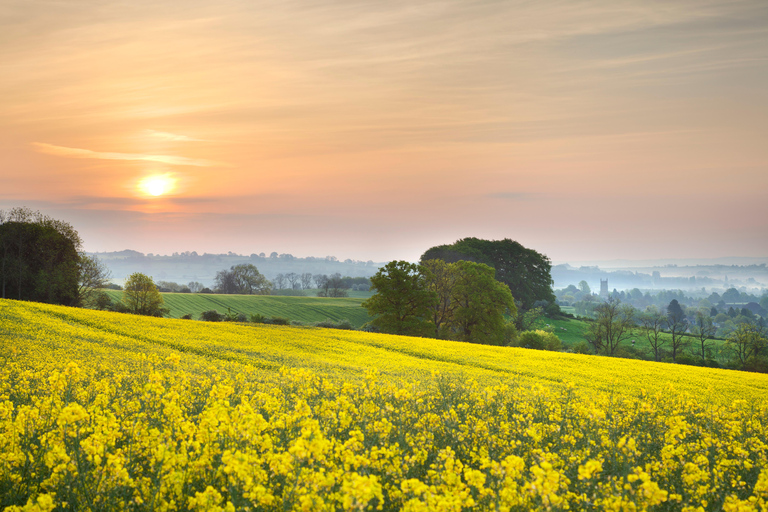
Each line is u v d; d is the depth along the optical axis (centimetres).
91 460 488
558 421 978
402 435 705
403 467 565
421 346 3712
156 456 491
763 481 539
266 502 414
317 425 593
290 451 457
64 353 2117
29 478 504
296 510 411
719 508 537
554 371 2928
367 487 395
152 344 2867
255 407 793
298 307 10638
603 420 915
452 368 2766
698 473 600
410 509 426
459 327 6775
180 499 464
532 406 1066
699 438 907
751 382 2980
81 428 543
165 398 792
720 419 1123
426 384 1512
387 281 5888
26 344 2278
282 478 483
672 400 1346
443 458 608
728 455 810
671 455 670
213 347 2900
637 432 896
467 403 1102
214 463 515
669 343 8788
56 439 538
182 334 3425
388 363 2848
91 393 928
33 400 833
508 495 452
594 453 710
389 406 830
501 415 984
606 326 7756
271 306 10556
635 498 457
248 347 3078
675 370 3309
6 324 2930
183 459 485
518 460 478
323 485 426
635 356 7750
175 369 1684
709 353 7819
